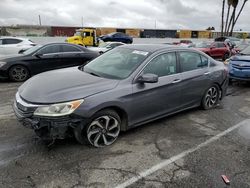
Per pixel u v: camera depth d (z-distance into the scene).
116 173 3.42
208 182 3.30
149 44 5.38
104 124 4.07
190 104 5.52
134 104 4.31
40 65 9.21
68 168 3.49
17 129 4.63
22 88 4.21
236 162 3.79
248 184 3.29
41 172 3.39
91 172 3.42
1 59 8.81
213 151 4.09
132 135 4.55
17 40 15.90
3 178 3.25
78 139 3.91
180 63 5.16
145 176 3.38
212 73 5.86
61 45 9.62
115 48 5.42
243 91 8.26
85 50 10.12
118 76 4.38
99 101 3.84
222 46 20.66
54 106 3.56
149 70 4.56
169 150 4.08
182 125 5.08
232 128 5.04
